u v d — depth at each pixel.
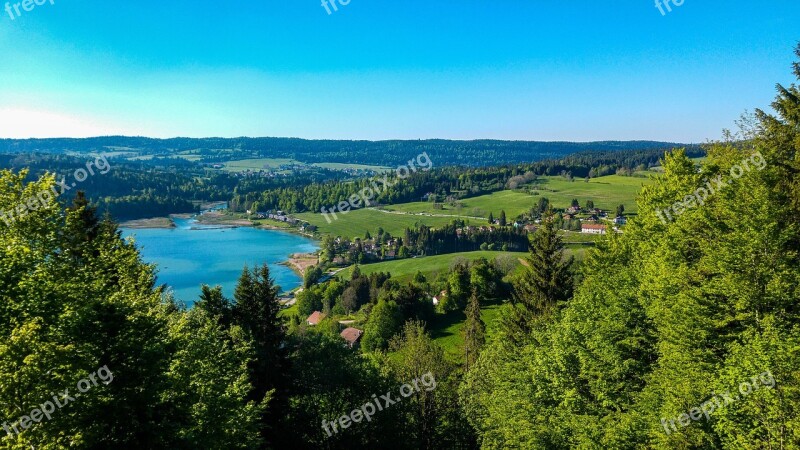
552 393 27.78
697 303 23.33
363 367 36.38
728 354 21.52
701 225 27.30
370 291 109.62
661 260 27.17
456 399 44.59
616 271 33.94
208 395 21.72
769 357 18.31
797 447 16.98
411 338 48.25
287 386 31.48
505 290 106.69
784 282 20.89
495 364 42.66
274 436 30.28
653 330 26.36
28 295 15.98
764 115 26.03
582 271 41.81
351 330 92.25
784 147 25.70
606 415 24.97
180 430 17.12
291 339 33.75
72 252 20.12
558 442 26.00
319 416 32.59
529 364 31.41
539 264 43.19
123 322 16.66
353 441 32.81
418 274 121.19
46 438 14.29
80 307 16.30
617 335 27.00
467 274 105.69
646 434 21.58
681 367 22.06
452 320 96.25
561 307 40.91
